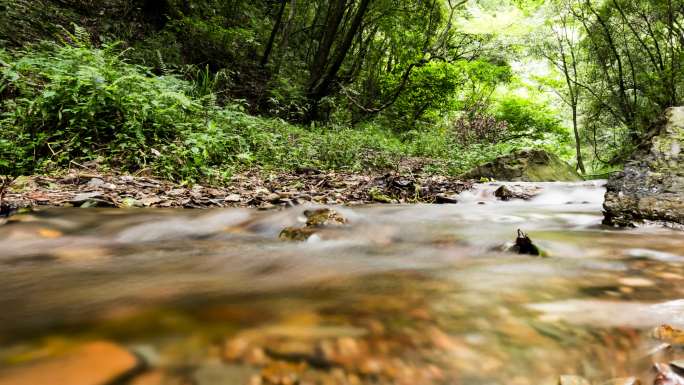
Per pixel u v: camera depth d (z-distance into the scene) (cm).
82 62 636
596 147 1831
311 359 100
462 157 1121
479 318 130
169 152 586
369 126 1471
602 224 355
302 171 732
